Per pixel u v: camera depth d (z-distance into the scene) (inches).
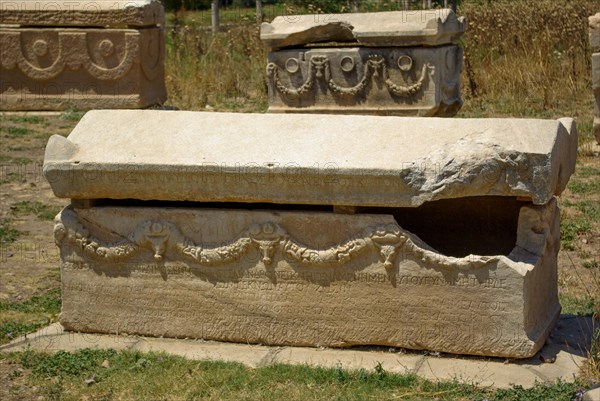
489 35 585.9
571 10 572.4
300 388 198.4
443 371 203.5
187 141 219.5
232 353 218.1
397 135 210.5
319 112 492.4
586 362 205.8
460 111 517.3
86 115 232.1
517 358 205.8
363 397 192.5
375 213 224.8
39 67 549.0
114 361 214.5
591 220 327.0
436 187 201.3
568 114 494.3
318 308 216.2
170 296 225.5
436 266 205.8
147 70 550.0
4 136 487.8
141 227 223.0
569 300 253.0
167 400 196.5
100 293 230.2
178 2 906.1
